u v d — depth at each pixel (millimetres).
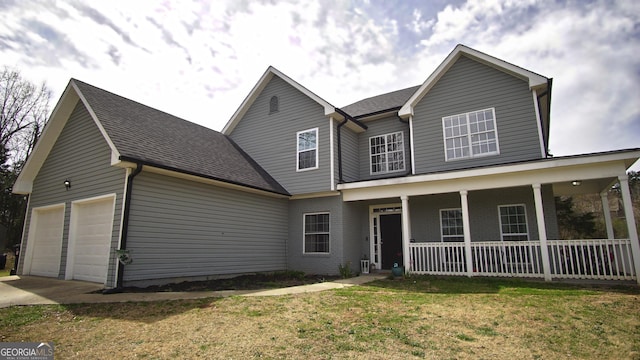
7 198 24422
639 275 7695
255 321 5172
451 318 5320
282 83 14492
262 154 14406
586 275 8586
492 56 11250
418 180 10602
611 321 5004
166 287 8414
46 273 10734
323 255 12383
